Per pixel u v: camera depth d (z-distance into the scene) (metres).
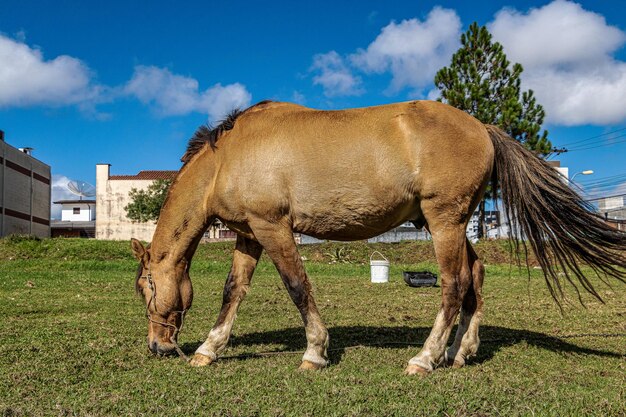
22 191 45.94
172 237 5.27
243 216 4.97
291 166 4.75
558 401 3.79
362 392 3.93
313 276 18.33
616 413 3.62
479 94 25.44
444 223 4.64
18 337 6.31
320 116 4.88
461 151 4.62
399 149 4.62
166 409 3.67
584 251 4.89
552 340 6.25
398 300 10.91
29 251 22.70
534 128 25.08
